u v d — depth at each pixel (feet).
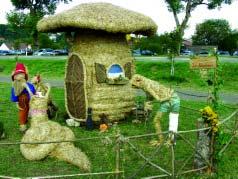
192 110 48.37
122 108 41.14
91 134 36.65
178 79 84.74
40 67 116.37
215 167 26.63
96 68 39.68
